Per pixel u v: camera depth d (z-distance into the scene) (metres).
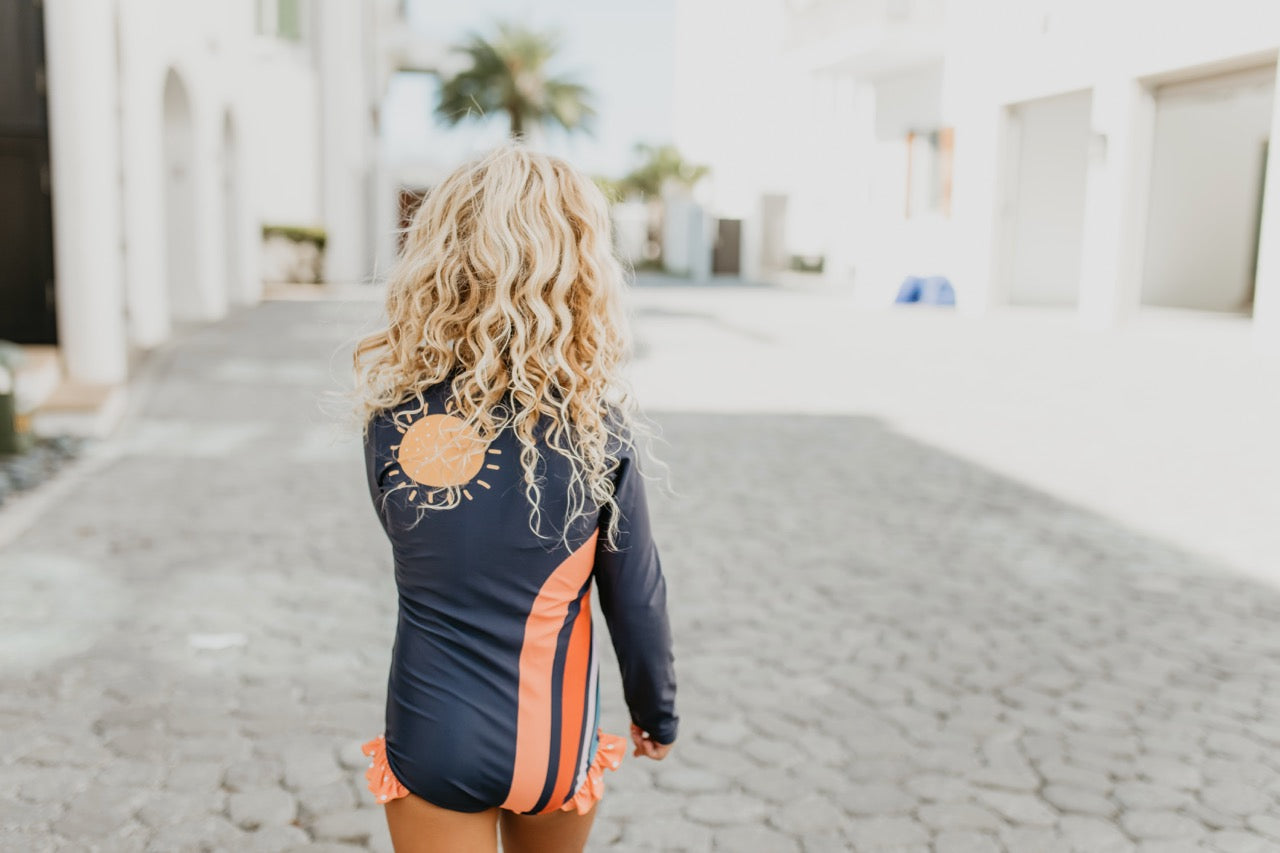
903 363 12.90
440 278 1.61
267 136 24.77
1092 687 3.96
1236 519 6.20
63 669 4.01
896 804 3.15
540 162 1.66
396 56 31.27
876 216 22.61
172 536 5.80
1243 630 4.51
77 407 8.42
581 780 1.66
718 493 6.89
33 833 2.93
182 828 2.97
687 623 4.61
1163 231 20.50
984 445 8.34
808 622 4.63
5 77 9.88
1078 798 3.18
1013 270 20.55
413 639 1.61
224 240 19.45
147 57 12.66
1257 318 12.08
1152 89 13.90
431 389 1.64
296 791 3.18
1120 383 10.88
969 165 17.88
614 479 1.60
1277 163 11.53
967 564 5.43
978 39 17.41
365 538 5.82
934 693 3.91
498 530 1.56
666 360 13.38
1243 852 2.90
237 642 4.32
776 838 2.97
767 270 41.41
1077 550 5.65
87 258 9.90
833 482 7.19
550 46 45.97
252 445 8.26
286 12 24.47
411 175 32.56
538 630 1.59
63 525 5.97
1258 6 11.40
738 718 3.71
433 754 1.57
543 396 1.58
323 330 15.46
